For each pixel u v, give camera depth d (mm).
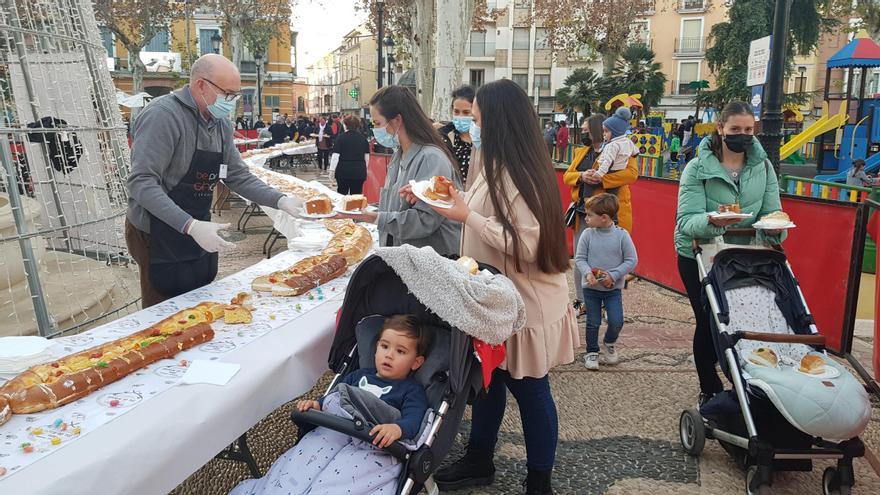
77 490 1760
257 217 12562
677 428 3906
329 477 2131
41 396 2107
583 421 3988
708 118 32719
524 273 2795
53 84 4793
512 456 3576
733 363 3174
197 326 2781
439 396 2488
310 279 3678
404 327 2539
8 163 3719
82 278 5078
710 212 3701
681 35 47844
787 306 3523
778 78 6582
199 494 3254
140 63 33156
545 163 2705
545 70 51250
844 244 4945
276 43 46062
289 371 2699
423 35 18297
